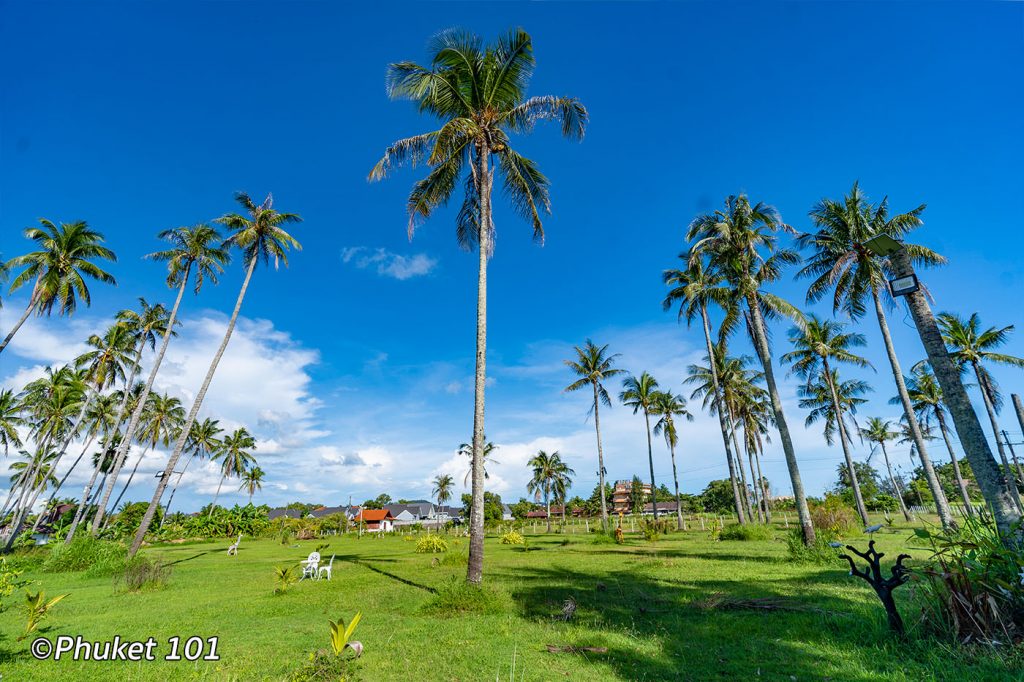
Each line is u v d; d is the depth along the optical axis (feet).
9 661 21.58
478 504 35.81
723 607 28.99
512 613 29.17
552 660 19.93
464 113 44.06
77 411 112.68
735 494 89.92
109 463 131.34
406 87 41.06
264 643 23.84
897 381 65.92
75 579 53.06
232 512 220.64
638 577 43.24
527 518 303.07
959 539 20.31
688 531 124.06
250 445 216.74
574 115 43.01
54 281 79.00
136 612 32.91
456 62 41.83
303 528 206.59
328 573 50.31
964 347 89.35
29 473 108.58
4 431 114.42
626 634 23.59
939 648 17.69
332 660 18.69
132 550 62.23
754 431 143.74
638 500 268.82
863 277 65.46
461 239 48.62
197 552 107.24
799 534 54.60
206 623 28.78
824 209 68.18
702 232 72.54
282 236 75.05
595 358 127.34
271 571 61.46
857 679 16.25
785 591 32.81
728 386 119.14
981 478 22.00
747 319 69.31
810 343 102.06
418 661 20.25
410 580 46.65
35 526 133.90
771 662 18.62
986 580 18.35
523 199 45.44
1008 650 16.46
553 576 46.52
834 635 21.65
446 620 27.94
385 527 231.09
